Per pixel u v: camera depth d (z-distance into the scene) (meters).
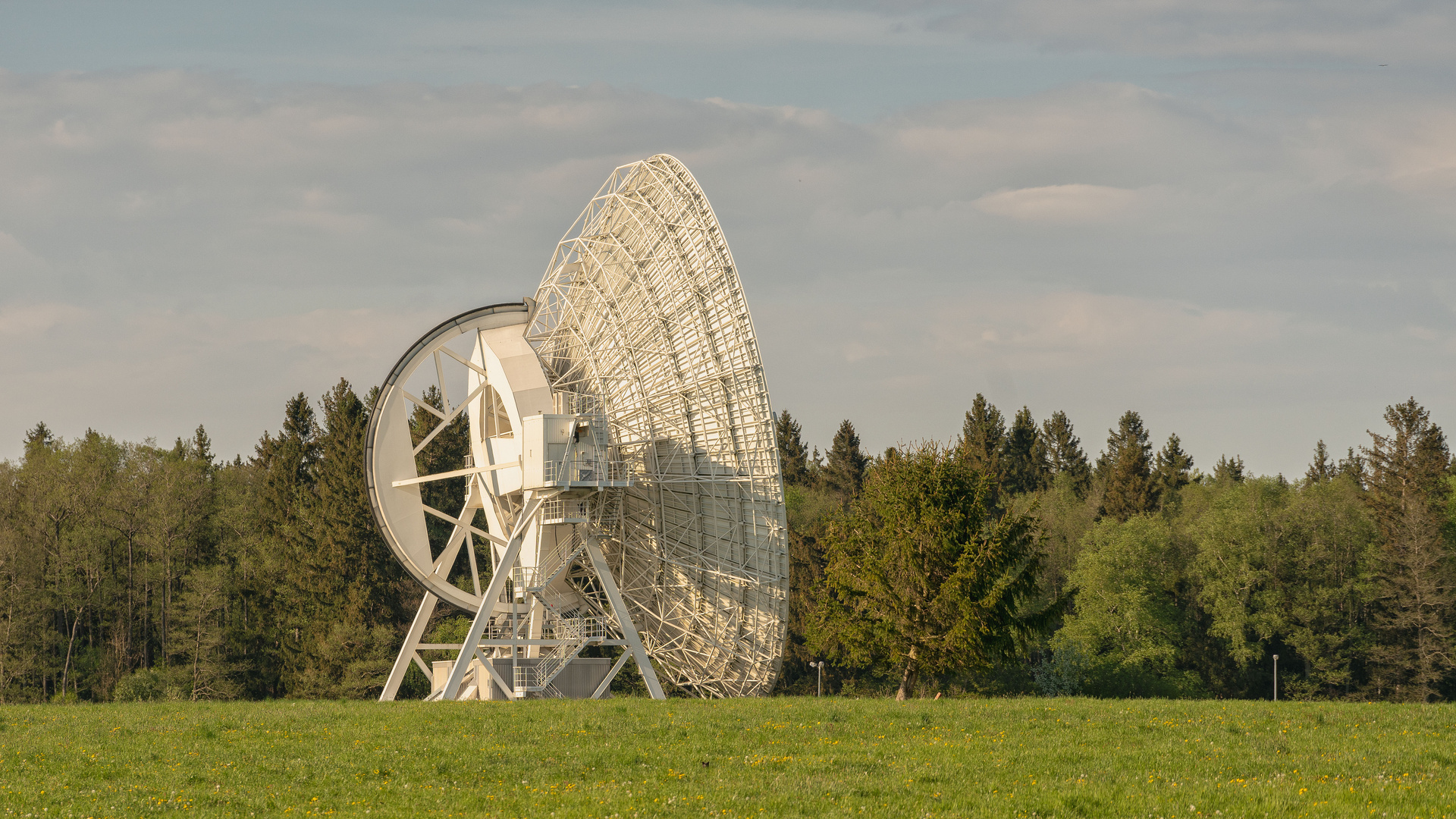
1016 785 31.33
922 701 54.78
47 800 31.00
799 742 39.53
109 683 114.69
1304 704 51.94
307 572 123.75
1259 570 114.56
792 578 124.69
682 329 64.19
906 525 61.72
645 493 67.06
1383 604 114.94
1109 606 110.12
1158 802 28.53
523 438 65.62
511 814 28.73
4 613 109.50
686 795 30.45
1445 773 32.34
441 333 67.38
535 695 65.19
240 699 117.69
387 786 32.78
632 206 67.25
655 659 71.31
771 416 61.03
